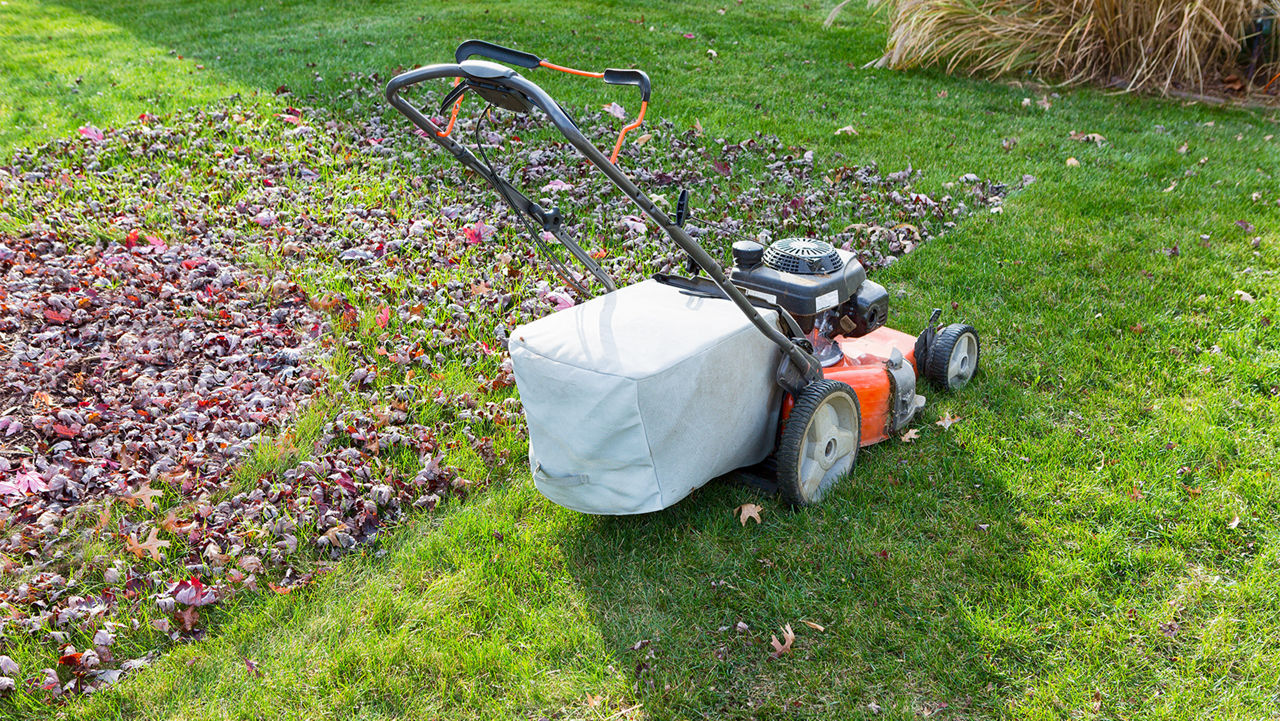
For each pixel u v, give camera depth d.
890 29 11.38
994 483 4.00
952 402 4.59
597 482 3.44
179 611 3.42
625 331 3.41
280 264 5.98
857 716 2.96
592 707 3.03
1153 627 3.23
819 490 3.93
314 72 9.92
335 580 3.61
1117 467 4.03
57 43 11.58
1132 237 6.35
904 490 3.96
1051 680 3.04
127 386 4.76
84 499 4.00
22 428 4.38
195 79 9.80
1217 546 3.60
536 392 3.40
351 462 4.18
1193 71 10.01
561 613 3.40
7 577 3.55
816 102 9.50
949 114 9.20
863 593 3.44
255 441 4.31
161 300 5.55
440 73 3.06
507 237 6.30
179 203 6.76
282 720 3.04
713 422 3.48
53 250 6.11
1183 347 4.98
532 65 3.16
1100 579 3.44
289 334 5.23
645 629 3.32
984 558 3.57
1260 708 2.92
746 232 6.48
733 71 10.52
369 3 13.62
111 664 3.25
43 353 4.99
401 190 7.06
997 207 6.95
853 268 4.18
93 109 8.86
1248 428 4.27
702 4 13.56
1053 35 10.41
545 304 5.44
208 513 3.88
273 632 3.37
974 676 3.09
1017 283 5.80
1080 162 7.86
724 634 3.30
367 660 3.22
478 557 3.68
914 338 4.80
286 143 7.89
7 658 3.17
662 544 3.70
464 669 3.19
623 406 3.20
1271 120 9.04
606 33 11.85
